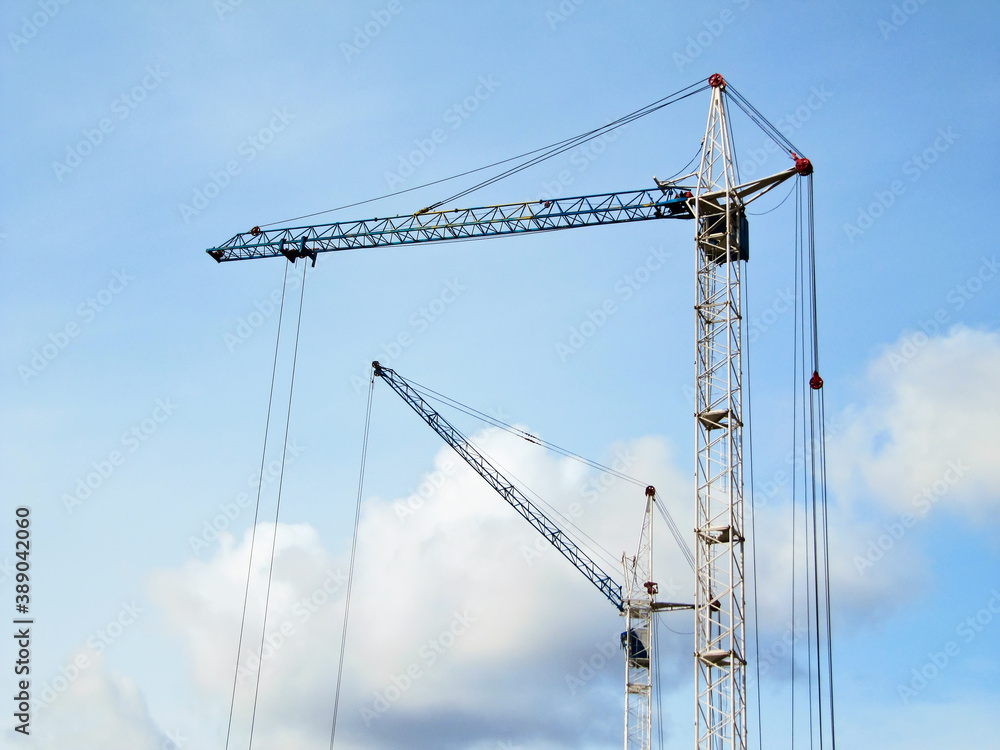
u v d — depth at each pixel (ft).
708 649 286.87
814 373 315.78
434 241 387.34
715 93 326.85
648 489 488.02
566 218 367.86
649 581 477.36
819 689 298.56
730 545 291.38
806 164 308.81
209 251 408.87
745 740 278.87
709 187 320.09
